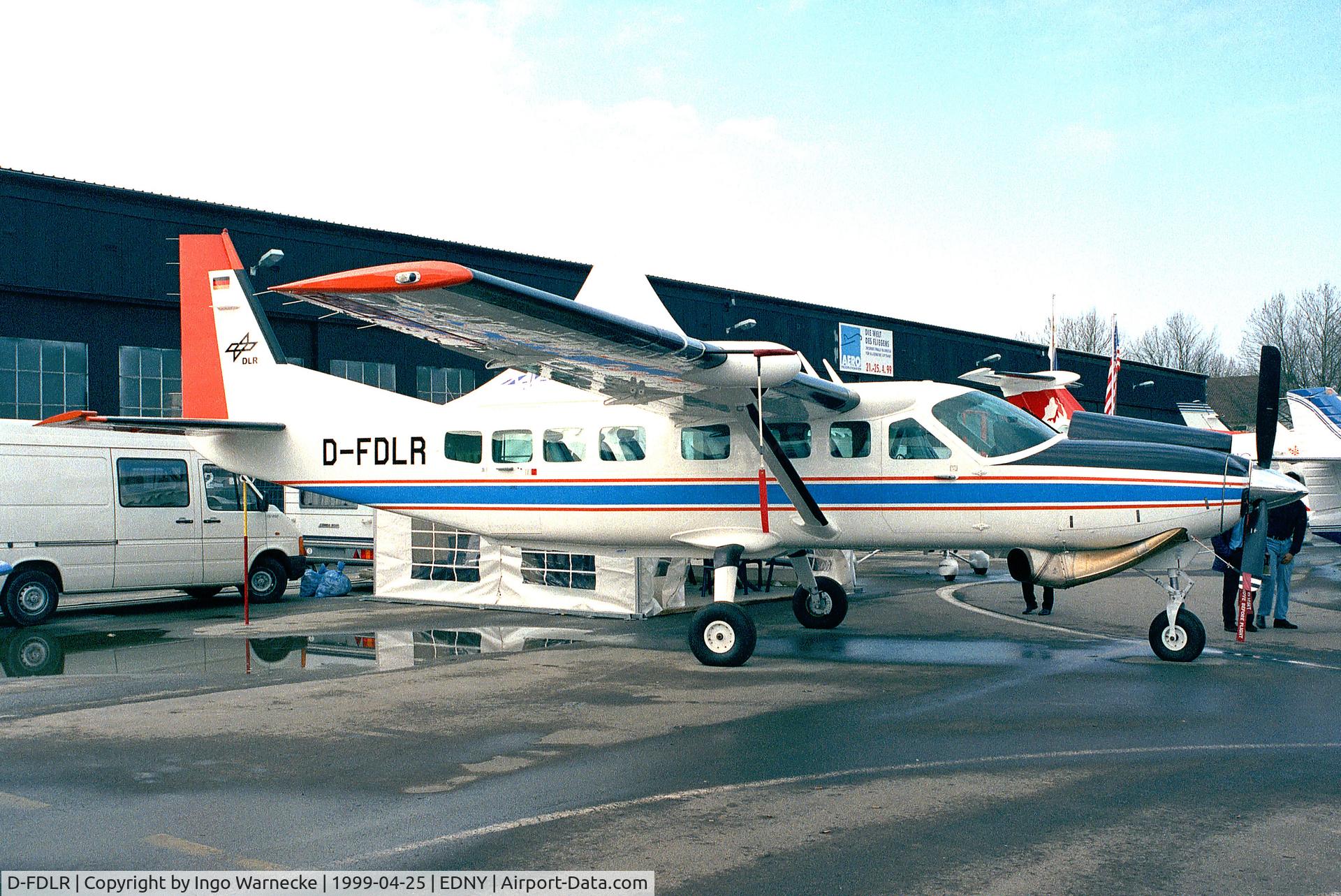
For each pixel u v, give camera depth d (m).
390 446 10.88
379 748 6.14
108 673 8.77
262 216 19.83
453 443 10.66
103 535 12.60
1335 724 6.62
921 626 11.41
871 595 14.52
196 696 7.74
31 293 17.47
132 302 18.58
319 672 8.76
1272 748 6.02
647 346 7.41
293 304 20.11
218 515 13.80
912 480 9.32
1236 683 8.02
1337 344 63.03
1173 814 4.83
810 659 9.29
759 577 14.70
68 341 18.00
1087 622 11.74
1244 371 73.38
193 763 5.82
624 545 10.34
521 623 11.83
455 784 5.41
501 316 6.68
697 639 8.94
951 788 5.27
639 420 10.01
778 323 28.92
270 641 10.59
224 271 11.59
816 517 9.37
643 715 7.00
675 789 5.29
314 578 15.23
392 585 14.03
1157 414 45.03
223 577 13.77
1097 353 72.94
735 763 5.78
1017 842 4.46
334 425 11.11
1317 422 18.47
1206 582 16.06
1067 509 8.95
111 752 6.06
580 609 12.39
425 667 8.95
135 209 18.64
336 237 20.69
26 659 9.62
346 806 5.04
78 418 9.98
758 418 9.10
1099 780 5.39
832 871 4.15
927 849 4.39
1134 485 8.79
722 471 9.70
